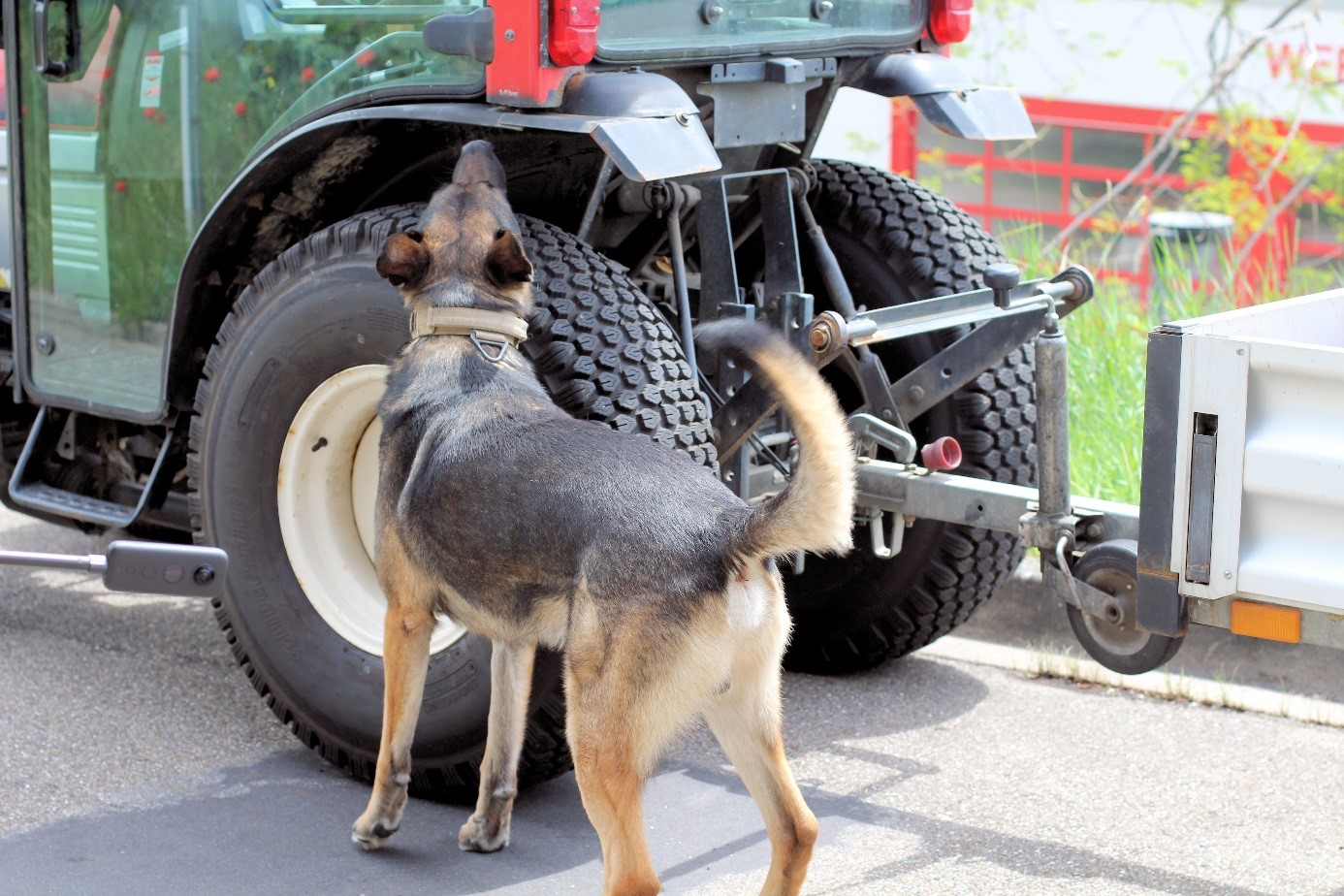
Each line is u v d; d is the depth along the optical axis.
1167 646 3.52
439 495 3.39
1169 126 10.05
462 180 3.76
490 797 3.70
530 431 3.37
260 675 4.27
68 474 5.10
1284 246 8.52
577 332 3.72
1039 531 3.74
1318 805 4.03
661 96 3.65
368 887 3.54
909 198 4.79
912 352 4.70
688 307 4.29
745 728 3.20
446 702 3.87
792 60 4.15
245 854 3.69
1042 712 4.70
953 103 4.41
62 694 4.67
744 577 3.09
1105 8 11.02
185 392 4.55
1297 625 3.20
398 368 3.66
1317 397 3.06
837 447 2.93
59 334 4.89
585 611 3.11
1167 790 4.12
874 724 4.60
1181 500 3.25
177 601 5.64
